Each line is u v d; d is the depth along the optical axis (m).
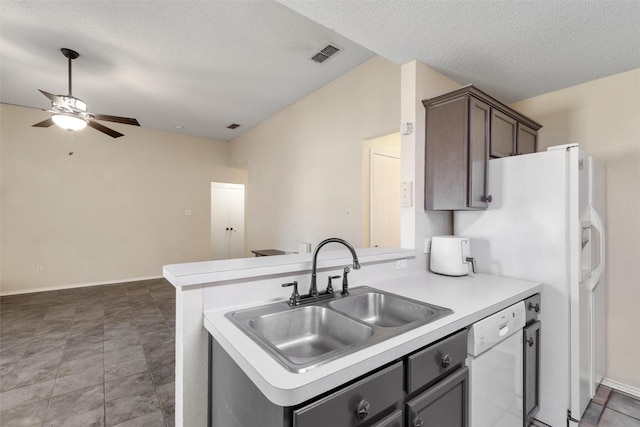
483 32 1.80
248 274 1.33
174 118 5.28
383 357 0.94
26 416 1.87
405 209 2.20
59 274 5.13
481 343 1.31
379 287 1.74
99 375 2.35
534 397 1.77
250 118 5.24
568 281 1.80
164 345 2.88
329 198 3.81
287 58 3.21
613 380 2.26
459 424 1.24
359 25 1.75
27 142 4.88
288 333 1.33
